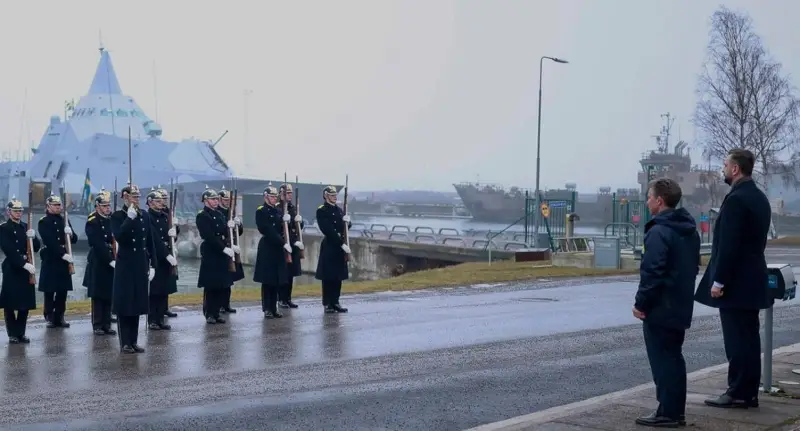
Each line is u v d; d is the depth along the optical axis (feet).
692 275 25.45
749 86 179.63
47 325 50.47
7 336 46.42
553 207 130.93
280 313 55.98
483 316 54.80
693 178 251.60
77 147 233.14
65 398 31.24
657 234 25.23
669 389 25.41
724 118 182.70
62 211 50.52
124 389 32.81
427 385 33.88
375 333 47.37
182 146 239.09
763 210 27.58
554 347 43.39
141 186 220.64
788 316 56.70
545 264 98.73
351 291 69.72
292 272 58.23
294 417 28.48
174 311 57.11
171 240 50.26
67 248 50.14
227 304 56.08
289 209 58.59
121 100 248.52
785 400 29.48
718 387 31.50
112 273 47.50
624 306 60.54
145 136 245.65
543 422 26.14
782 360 37.40
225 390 32.65
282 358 39.63
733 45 181.88
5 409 29.43
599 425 25.72
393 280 80.28
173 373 35.99
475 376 35.83
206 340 44.75
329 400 31.04
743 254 27.68
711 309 59.88
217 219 52.08
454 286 74.38
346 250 56.39
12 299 43.86
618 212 151.23
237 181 220.64
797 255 121.90
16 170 233.55
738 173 28.04
